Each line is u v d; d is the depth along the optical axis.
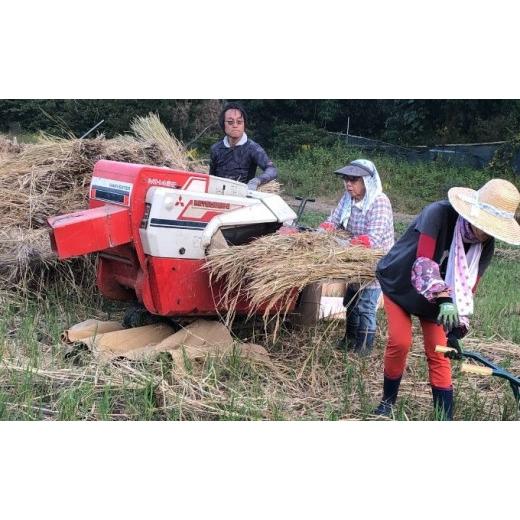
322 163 21.98
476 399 5.53
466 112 23.91
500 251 14.12
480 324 7.99
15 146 9.12
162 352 5.65
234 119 7.28
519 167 21.03
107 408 4.79
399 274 4.91
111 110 20.09
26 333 6.04
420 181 20.72
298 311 6.55
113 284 6.39
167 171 5.97
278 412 5.00
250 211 6.18
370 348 6.53
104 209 5.88
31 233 7.24
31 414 4.72
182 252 5.91
